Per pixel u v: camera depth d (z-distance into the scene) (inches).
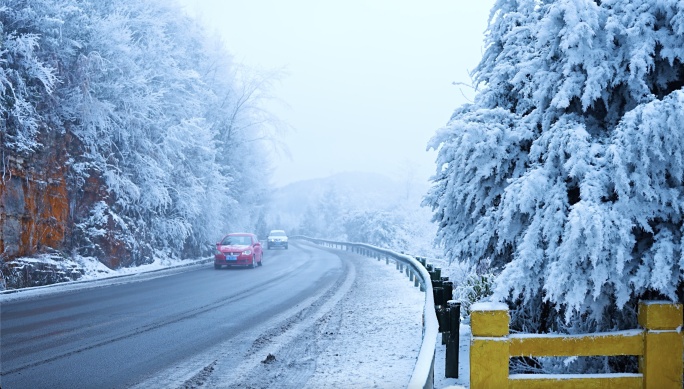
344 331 394.0
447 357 273.3
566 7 242.8
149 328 414.3
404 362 298.0
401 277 847.7
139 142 1157.7
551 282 215.5
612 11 249.9
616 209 217.3
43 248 845.8
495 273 350.3
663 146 218.4
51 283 771.4
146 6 1236.5
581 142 235.1
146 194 1165.7
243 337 377.4
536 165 256.2
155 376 275.6
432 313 254.4
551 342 180.5
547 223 229.6
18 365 298.8
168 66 1268.5
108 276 895.1
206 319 456.8
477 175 274.2
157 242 1290.6
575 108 269.0
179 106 1304.1
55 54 920.3
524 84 300.0
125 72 1091.3
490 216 280.2
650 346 180.2
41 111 904.3
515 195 245.0
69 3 935.0
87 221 989.8
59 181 911.7
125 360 310.5
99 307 536.7
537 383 176.9
